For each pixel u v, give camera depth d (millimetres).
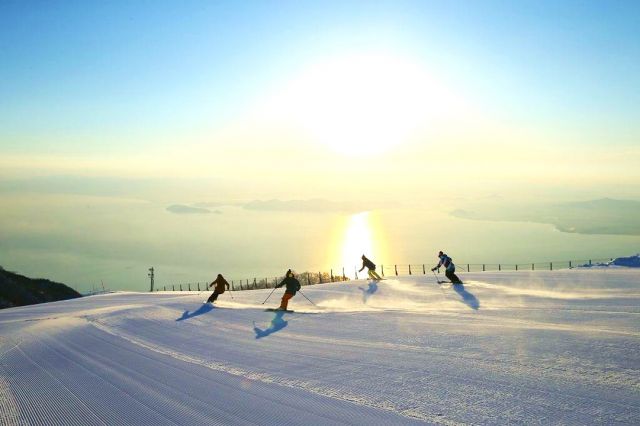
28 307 38125
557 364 10508
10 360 15227
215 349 14547
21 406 10383
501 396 8953
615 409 8062
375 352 12789
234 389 10469
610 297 19203
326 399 9469
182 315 21969
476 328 14734
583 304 17812
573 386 9172
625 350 11164
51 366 13930
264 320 19234
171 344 15773
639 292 20219
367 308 21234
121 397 10453
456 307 19547
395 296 24750
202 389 10617
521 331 13820
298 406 9195
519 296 21266
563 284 24516
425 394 9359
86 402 10297
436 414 8367
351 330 15938
